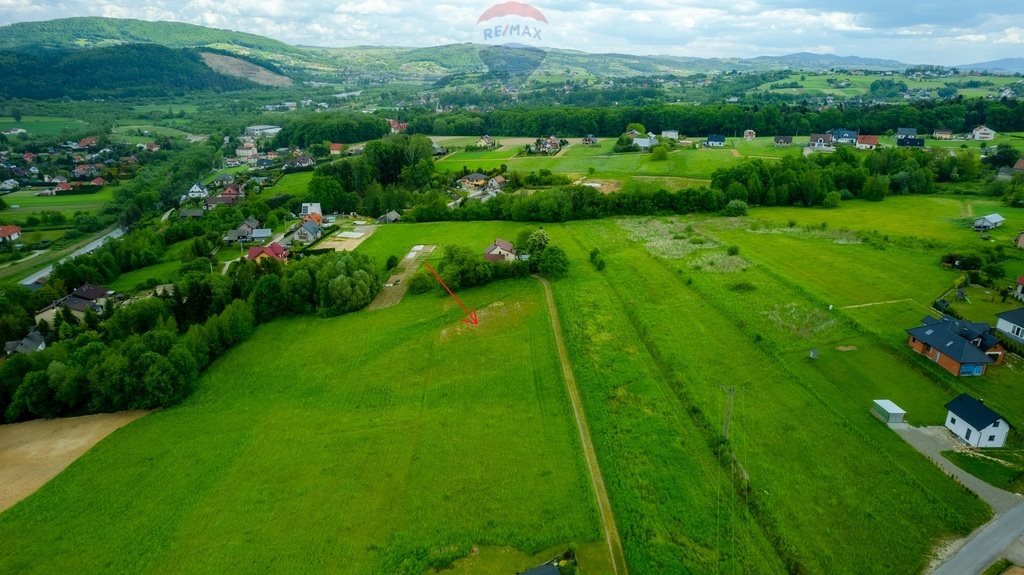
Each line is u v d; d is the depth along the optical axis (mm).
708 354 66812
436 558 40438
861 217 128750
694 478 47000
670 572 38281
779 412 55281
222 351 74938
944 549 39594
